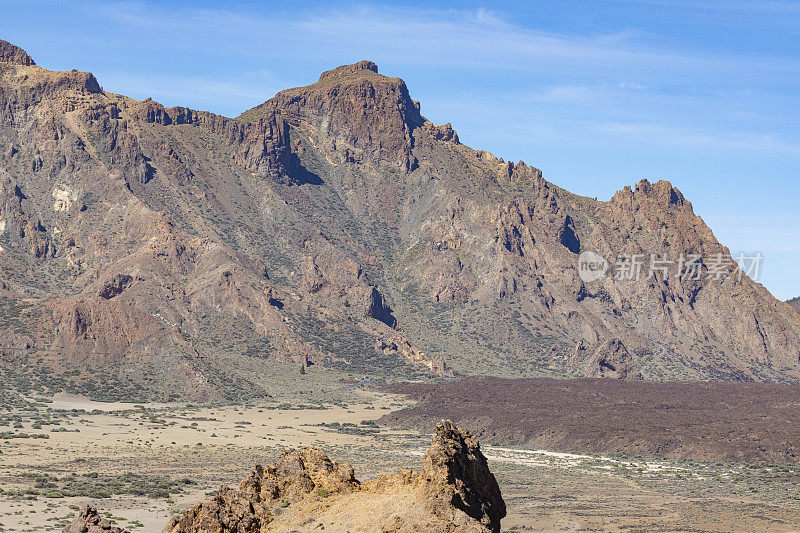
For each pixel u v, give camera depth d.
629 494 129.00
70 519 90.06
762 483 145.00
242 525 42.22
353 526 39.75
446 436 40.44
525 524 101.50
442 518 38.66
